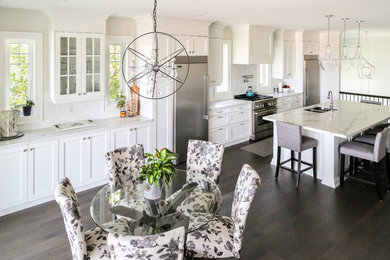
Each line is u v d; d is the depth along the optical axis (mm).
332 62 8141
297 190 4422
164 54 5027
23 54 4152
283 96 7566
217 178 3439
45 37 4227
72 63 4242
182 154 5621
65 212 2160
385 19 5539
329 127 4375
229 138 6602
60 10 3967
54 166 4059
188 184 3156
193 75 5535
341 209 3846
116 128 4617
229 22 5887
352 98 9477
